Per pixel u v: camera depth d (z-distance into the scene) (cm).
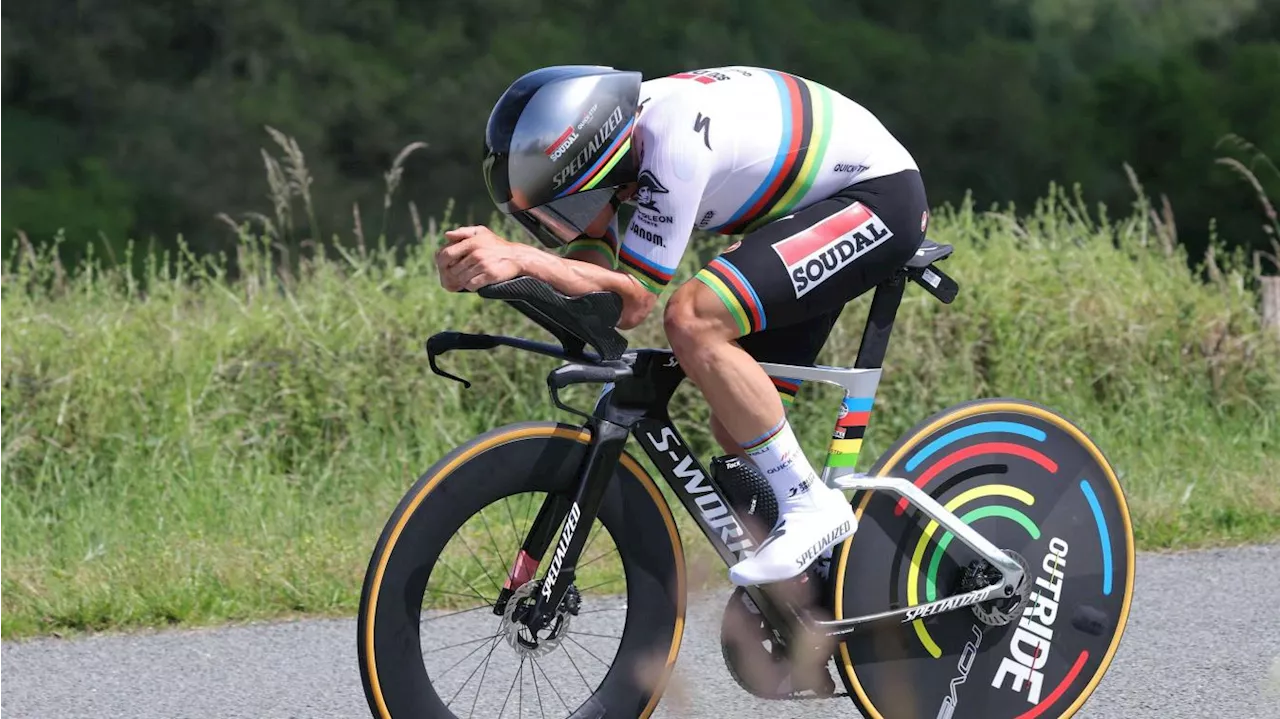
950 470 1039
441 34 4931
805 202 967
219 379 1911
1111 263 2311
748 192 949
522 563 973
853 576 1012
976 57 5456
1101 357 2119
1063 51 6209
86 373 1844
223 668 1249
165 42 4831
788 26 5275
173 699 1173
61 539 1616
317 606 1427
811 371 993
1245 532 1667
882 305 1011
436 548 946
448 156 4841
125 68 4778
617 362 948
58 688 1198
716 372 937
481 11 5009
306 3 4875
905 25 5788
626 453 988
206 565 1481
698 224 977
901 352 2005
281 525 1650
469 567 1433
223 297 2162
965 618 1043
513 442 954
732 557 999
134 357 1900
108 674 1232
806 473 963
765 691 1020
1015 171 5419
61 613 1370
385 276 2122
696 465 991
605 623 1369
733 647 1014
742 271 934
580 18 5091
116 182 4631
